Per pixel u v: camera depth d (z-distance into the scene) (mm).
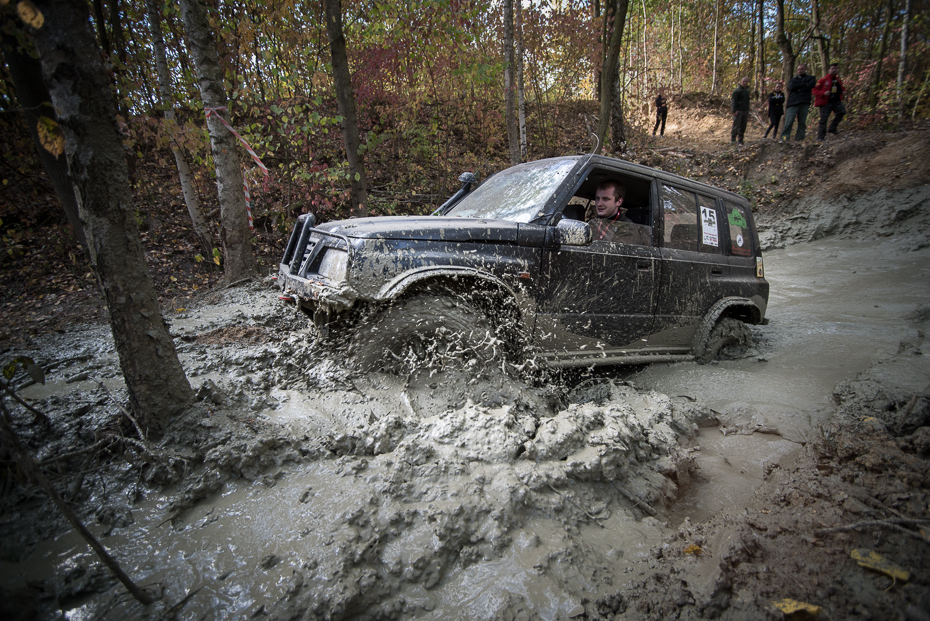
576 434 2289
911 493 1817
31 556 1710
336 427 2422
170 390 2332
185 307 5340
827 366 3863
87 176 2057
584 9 11938
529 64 12672
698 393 3498
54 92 1980
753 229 4949
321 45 8750
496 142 13688
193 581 1595
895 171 10906
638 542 1904
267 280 6121
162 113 8336
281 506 1923
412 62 10117
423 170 11328
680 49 25453
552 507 1969
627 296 3615
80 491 2008
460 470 2072
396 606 1547
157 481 2059
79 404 2602
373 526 1795
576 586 1643
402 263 2674
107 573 1621
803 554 1611
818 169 12156
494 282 2883
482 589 1615
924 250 8766
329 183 8305
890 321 5180
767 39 23297
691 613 1468
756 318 4844
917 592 1374
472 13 8875
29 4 1360
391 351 2783
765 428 2877
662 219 3920
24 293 5961
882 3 18922
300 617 1470
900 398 2689
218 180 6250
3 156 6891
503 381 2791
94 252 2150
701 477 2482
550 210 3264
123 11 8125
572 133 15203
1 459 1971
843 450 2209
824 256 9547
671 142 17047
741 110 14602
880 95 15914
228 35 7156
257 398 2646
